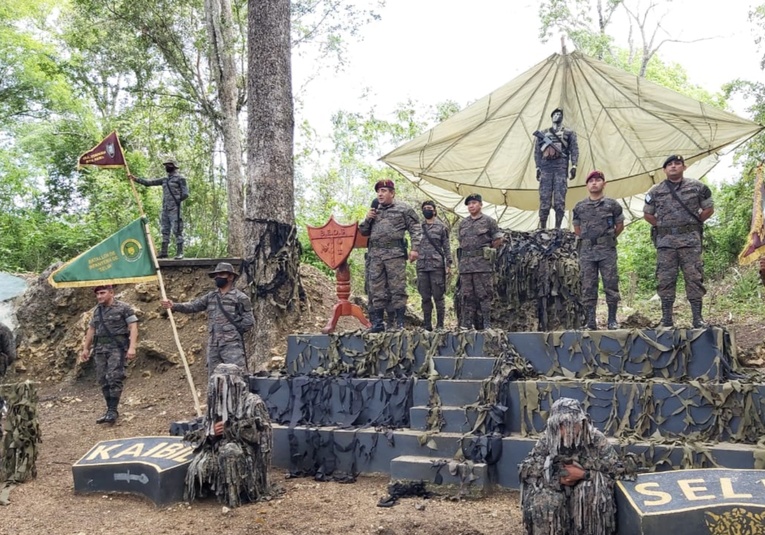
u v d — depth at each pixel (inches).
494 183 561.9
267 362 435.5
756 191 350.9
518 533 217.6
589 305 334.6
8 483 292.2
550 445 207.5
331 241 380.8
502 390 279.6
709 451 238.1
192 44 695.7
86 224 882.8
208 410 264.2
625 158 530.9
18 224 853.2
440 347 319.0
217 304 350.6
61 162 1051.3
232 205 656.4
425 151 538.0
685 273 310.7
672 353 280.1
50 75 1040.8
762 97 604.7
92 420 400.2
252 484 259.3
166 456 274.8
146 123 776.9
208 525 239.0
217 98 735.7
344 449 293.0
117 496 276.1
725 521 181.9
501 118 524.4
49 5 1085.1
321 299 533.6
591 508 200.4
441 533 221.0
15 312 537.0
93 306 540.7
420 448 276.1
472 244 368.2
